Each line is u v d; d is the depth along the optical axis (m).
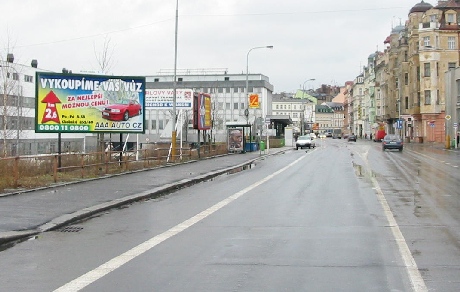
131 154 33.31
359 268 7.92
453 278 7.34
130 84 27.02
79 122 25.67
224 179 24.41
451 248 9.28
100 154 25.92
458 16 79.88
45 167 22.36
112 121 26.61
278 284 7.13
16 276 7.69
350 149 61.62
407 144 77.38
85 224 12.31
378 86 129.12
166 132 57.66
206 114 42.03
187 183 21.91
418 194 17.47
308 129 163.00
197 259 8.62
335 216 13.00
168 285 7.14
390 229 11.16
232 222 12.30
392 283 7.12
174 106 35.19
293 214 13.39
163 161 32.94
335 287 6.96
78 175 22.38
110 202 15.26
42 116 24.86
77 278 7.55
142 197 17.03
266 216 13.13
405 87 91.94
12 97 50.91
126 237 10.65
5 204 14.60
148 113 88.50
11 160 21.38
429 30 78.62
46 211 13.45
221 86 111.62
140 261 8.54
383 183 21.23
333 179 23.27
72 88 25.48
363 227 11.43
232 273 7.72
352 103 187.12
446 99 67.06
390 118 107.56
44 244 10.02
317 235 10.55
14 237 10.37
